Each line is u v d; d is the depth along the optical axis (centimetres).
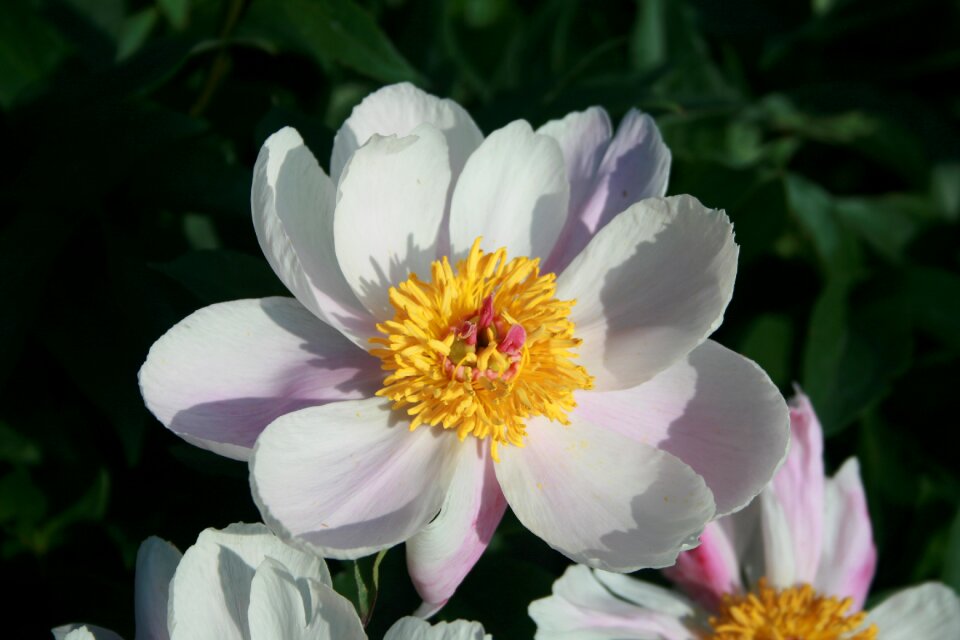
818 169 58
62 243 43
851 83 57
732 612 44
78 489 44
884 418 52
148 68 44
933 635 46
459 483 37
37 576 44
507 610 41
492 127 46
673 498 37
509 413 38
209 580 35
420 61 51
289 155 37
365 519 36
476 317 38
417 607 40
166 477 44
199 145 44
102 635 38
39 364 44
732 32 58
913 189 57
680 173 50
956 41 58
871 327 52
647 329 39
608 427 39
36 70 47
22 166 45
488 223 40
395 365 38
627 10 57
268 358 37
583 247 40
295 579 35
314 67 48
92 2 50
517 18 54
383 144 37
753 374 38
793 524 44
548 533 37
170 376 36
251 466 35
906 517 50
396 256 39
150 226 44
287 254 35
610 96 46
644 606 43
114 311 43
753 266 52
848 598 45
